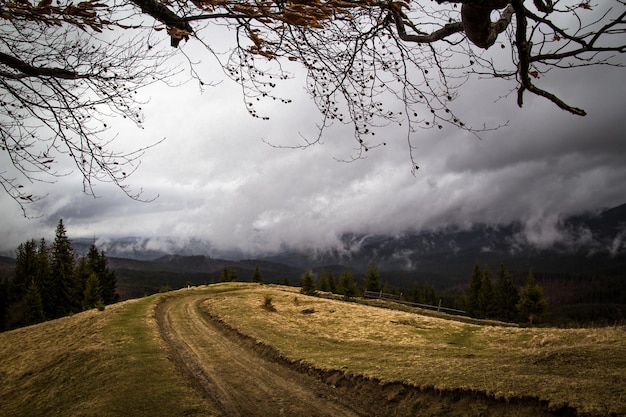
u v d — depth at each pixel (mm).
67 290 58562
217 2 2389
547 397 7727
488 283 64438
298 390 12258
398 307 36906
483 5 1980
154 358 15289
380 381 11055
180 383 12297
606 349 10555
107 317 27469
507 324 30250
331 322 25703
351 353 15633
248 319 25625
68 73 3191
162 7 2592
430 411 9188
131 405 10477
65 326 28703
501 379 9211
